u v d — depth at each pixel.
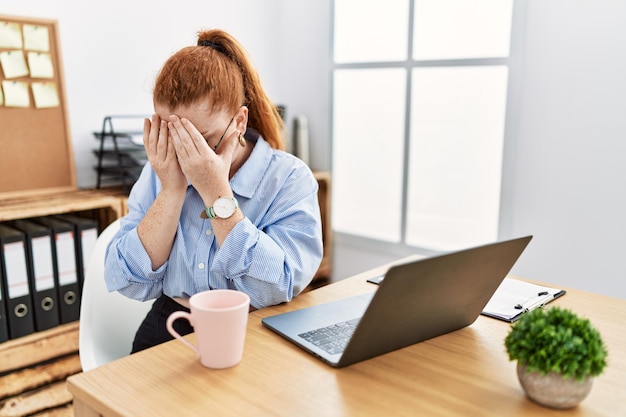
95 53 2.16
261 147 1.20
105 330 1.22
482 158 2.38
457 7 2.34
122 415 0.67
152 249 1.09
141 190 1.23
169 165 1.05
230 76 1.05
